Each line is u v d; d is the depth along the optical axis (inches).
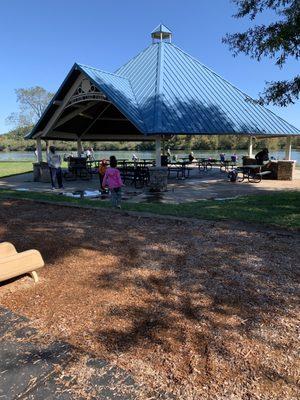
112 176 389.7
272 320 144.0
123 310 154.6
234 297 164.1
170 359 120.7
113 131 929.5
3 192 538.3
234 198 463.8
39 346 127.3
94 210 372.2
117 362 119.3
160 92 621.3
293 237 250.7
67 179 749.9
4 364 117.3
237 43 456.8
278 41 403.2
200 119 601.0
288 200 426.3
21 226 311.6
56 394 103.5
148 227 292.8
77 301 163.9
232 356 121.8
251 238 251.9
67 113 724.0
